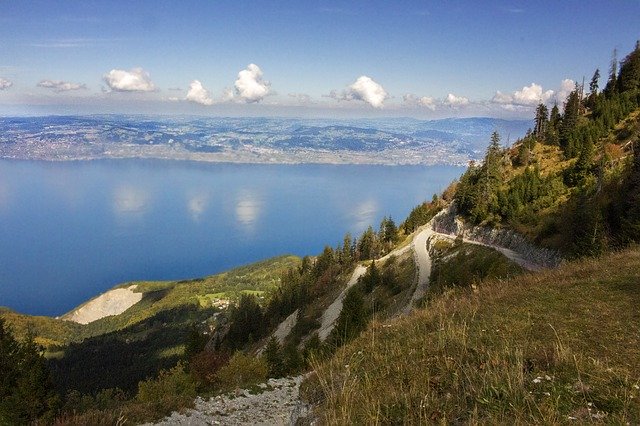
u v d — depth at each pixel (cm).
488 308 1181
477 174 9350
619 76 10681
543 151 9462
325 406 787
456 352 852
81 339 15662
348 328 2673
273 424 1566
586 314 1022
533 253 5500
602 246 3428
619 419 553
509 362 759
